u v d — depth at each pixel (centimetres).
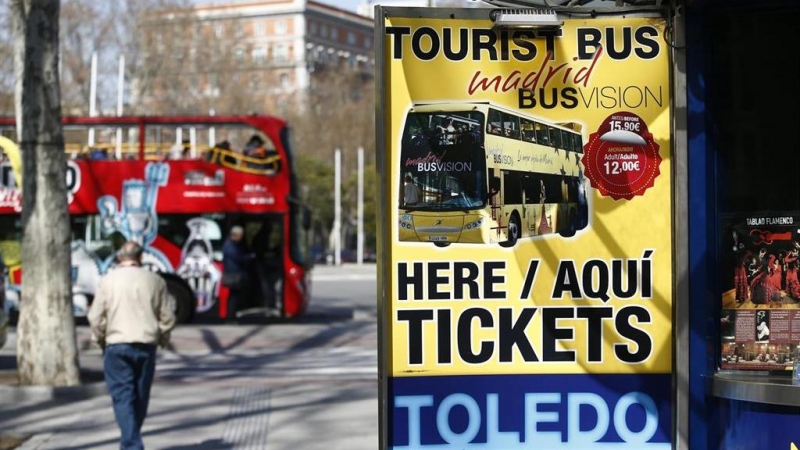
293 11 11969
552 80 681
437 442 676
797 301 692
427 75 675
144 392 914
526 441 680
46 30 1329
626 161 681
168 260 2284
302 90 8950
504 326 679
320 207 7400
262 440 1044
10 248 2280
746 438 682
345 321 2453
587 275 680
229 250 2250
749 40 709
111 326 902
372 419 1155
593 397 682
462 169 675
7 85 4331
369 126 7788
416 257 675
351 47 12938
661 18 682
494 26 676
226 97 6391
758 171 714
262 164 2312
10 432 1077
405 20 673
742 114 712
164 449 999
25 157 1334
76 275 2283
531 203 680
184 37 5716
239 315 2291
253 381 1474
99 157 2327
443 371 676
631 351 681
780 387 664
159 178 2303
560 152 680
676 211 678
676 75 676
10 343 2006
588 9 680
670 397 682
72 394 1297
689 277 682
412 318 674
